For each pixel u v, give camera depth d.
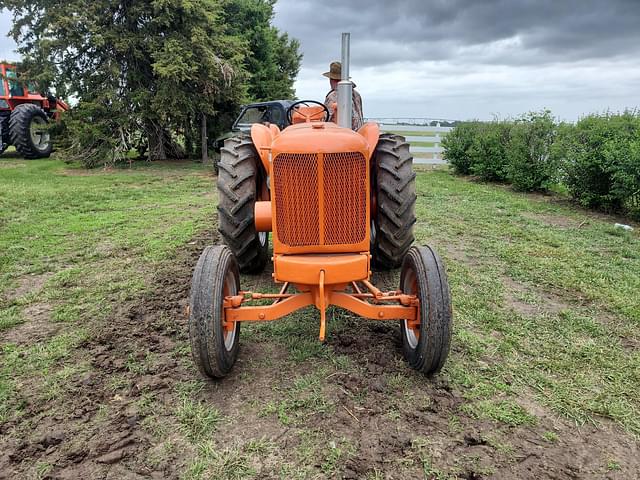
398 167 4.04
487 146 11.40
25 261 5.40
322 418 2.69
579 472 2.33
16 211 7.79
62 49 12.67
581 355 3.38
